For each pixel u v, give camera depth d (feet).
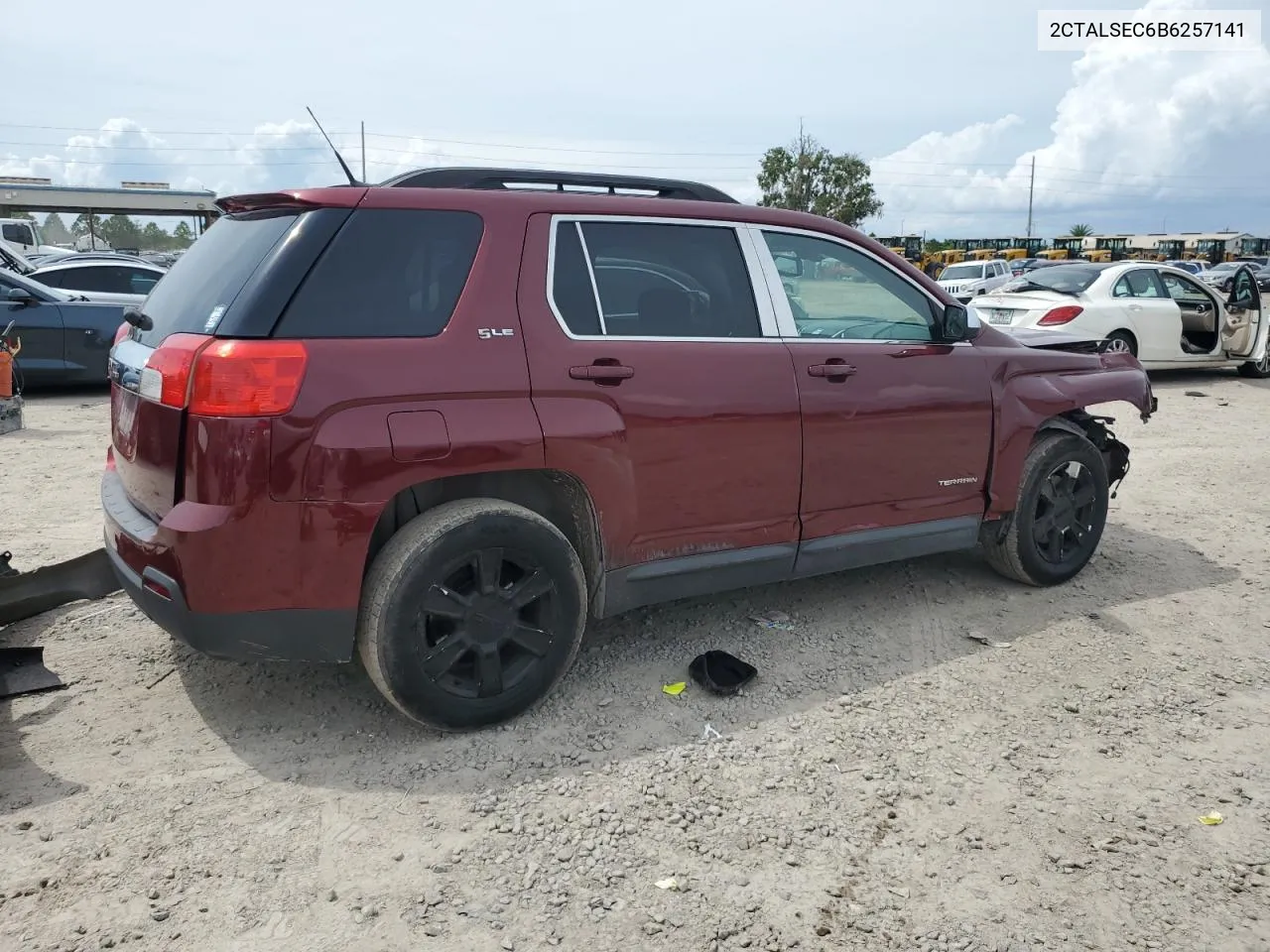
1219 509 21.44
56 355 35.01
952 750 10.90
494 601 10.72
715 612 14.82
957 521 14.64
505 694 10.96
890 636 14.05
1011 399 14.89
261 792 9.77
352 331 9.84
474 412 10.25
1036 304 39.14
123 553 10.44
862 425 13.23
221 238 11.14
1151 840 9.29
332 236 10.02
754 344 12.46
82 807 9.43
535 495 11.74
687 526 12.01
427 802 9.67
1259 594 16.03
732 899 8.36
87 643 13.11
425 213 10.55
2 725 10.96
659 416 11.46
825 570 13.51
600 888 8.48
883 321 13.89
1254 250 260.42
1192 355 41.27
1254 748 11.05
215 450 9.30
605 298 11.44
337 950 7.67
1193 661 13.37
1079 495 16.10
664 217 12.12
